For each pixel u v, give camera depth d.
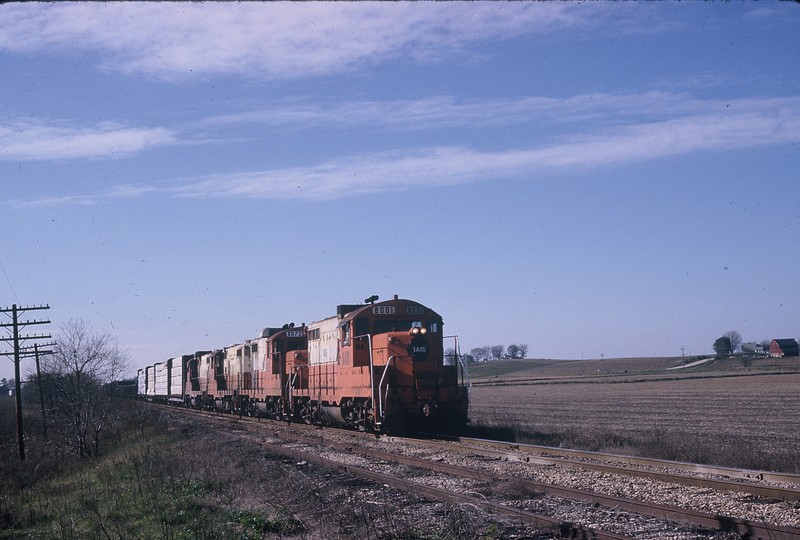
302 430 33.78
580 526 11.15
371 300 30.53
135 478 20.62
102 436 40.78
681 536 10.93
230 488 17.11
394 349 27.47
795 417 39.03
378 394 27.20
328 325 33.66
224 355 56.97
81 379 38.31
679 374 124.44
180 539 13.28
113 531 14.67
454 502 13.32
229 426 37.41
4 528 17.88
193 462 20.95
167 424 39.84
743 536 10.80
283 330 43.31
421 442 25.00
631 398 62.50
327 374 32.94
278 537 12.59
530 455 20.39
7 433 52.94
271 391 42.12
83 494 19.94
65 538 14.97
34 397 89.75
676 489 14.85
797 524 11.63
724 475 16.86
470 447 22.73
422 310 29.81
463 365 28.44
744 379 96.00
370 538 11.33
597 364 191.25
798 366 123.62
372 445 25.33
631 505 12.84
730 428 32.25
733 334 180.12
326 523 12.59
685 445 21.67
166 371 80.06
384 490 15.51
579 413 44.97
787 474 15.59
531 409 50.03
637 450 22.28
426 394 27.30
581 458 20.69
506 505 13.59
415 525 11.98
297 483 16.64
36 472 30.30
